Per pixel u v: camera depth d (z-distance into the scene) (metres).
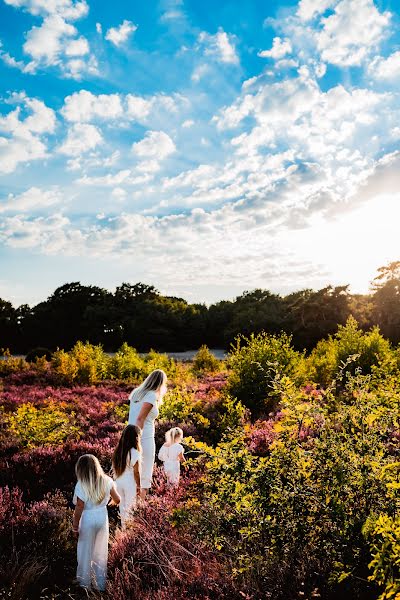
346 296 60.19
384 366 10.67
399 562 2.63
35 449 7.86
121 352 27.22
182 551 3.82
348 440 3.85
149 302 83.62
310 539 3.43
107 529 4.27
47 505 5.45
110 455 7.77
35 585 3.86
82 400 15.15
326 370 14.27
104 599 3.62
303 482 3.68
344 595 3.04
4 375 21.44
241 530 3.46
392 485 3.15
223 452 4.02
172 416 10.97
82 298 85.06
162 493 5.95
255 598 3.03
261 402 11.55
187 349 84.50
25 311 82.75
